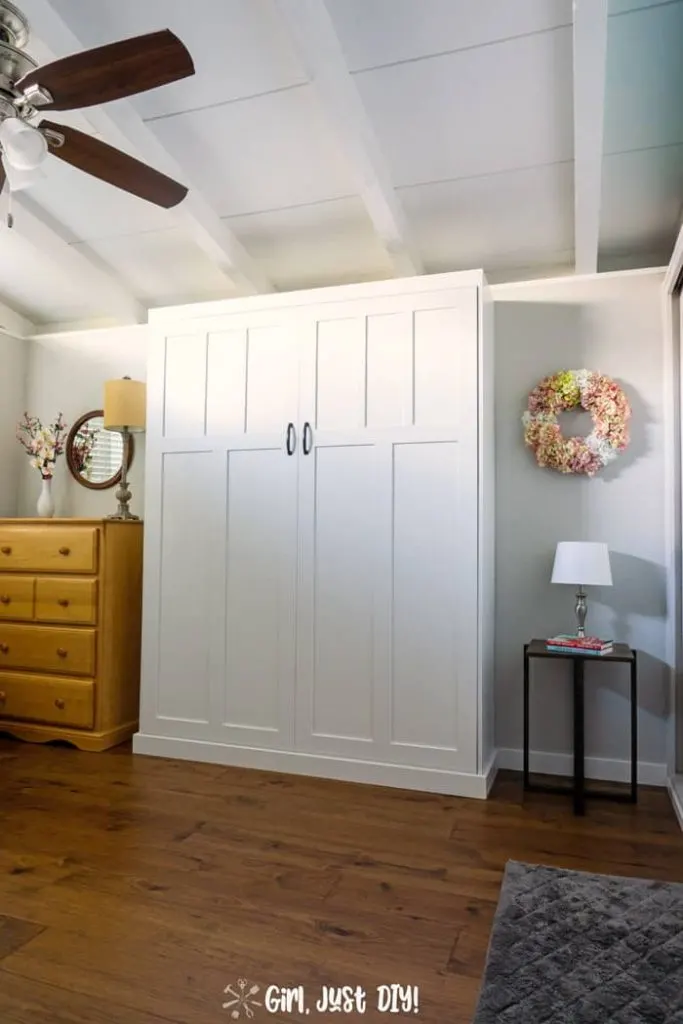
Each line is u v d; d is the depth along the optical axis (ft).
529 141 9.02
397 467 10.31
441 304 10.19
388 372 10.41
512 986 5.50
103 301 13.83
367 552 10.43
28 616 12.22
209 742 11.15
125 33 7.82
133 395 12.96
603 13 6.37
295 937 6.19
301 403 10.86
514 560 11.15
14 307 14.80
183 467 11.59
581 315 11.03
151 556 11.71
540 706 10.91
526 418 11.00
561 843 8.21
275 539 10.96
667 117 8.31
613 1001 5.33
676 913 6.59
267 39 7.78
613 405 10.48
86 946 6.03
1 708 12.35
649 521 10.57
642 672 10.51
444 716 9.95
